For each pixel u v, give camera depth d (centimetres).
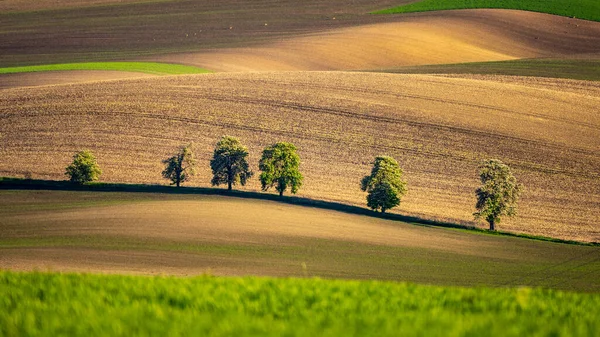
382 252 15000
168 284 7031
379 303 6412
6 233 15475
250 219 16900
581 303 6762
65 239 14975
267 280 7350
